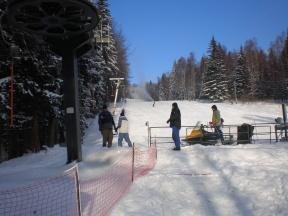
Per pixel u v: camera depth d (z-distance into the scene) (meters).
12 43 16.91
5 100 17.14
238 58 86.94
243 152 13.96
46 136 20.94
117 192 9.18
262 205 8.38
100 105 43.47
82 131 28.66
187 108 51.88
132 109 51.44
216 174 11.22
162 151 15.02
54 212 7.32
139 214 7.78
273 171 11.14
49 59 20.34
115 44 65.50
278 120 20.20
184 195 9.31
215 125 19.14
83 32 13.74
